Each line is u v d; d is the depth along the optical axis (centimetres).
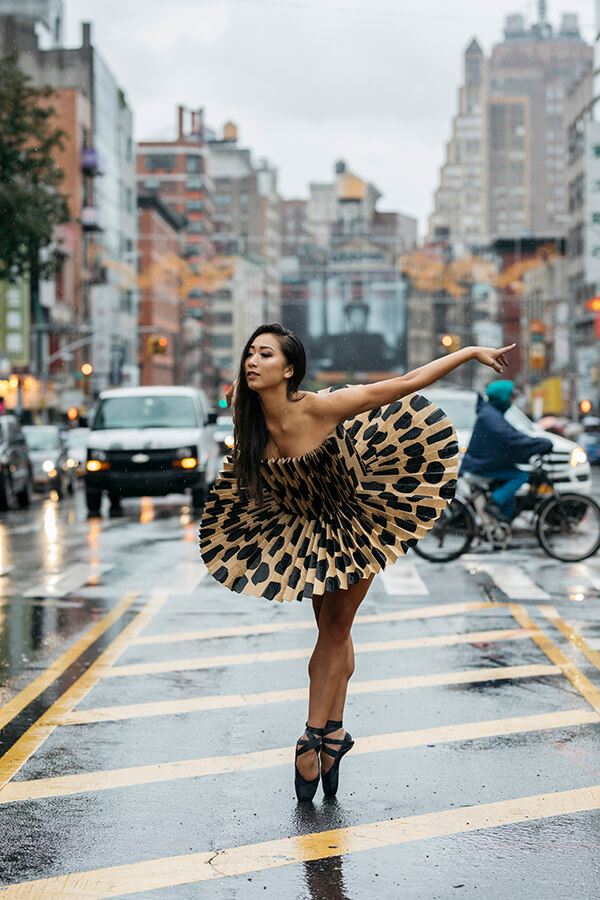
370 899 407
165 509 2362
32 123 3234
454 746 593
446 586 1170
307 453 474
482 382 12419
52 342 6981
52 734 619
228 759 572
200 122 17162
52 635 905
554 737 608
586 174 7450
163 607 1045
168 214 11825
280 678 748
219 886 418
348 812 495
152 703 685
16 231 3183
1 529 1884
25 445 2608
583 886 418
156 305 10962
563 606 1039
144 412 2270
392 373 11269
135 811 498
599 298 4334
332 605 500
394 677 748
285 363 477
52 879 425
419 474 493
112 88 9250
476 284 12912
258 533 497
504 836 467
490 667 778
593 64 8988
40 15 8344
